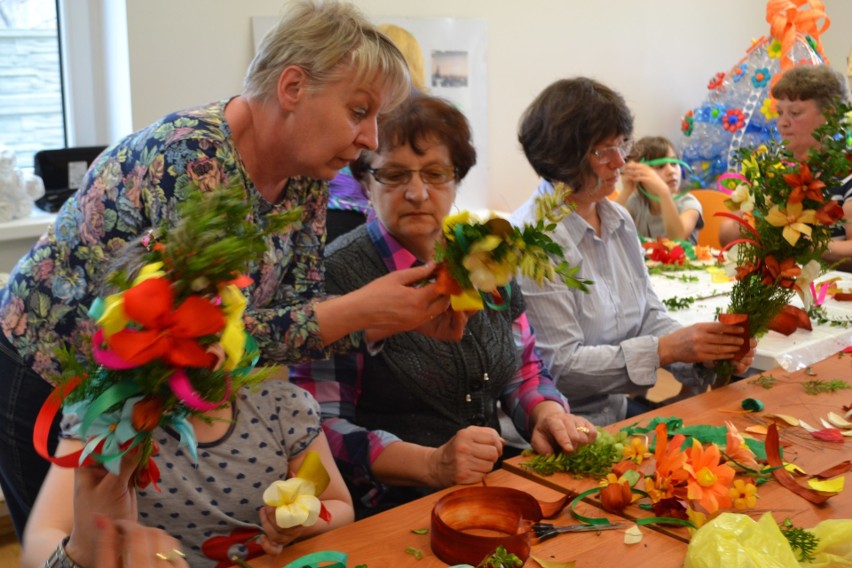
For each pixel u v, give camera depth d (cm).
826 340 248
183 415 106
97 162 154
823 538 129
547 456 166
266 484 151
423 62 411
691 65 538
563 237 225
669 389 423
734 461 157
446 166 181
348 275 186
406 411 187
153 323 93
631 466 158
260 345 146
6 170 316
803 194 192
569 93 219
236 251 94
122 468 104
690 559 120
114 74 346
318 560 121
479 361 187
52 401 101
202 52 348
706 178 514
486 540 125
